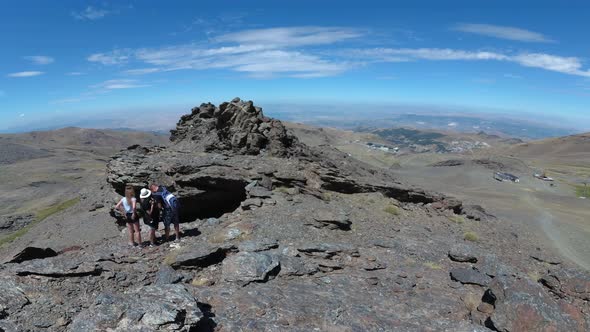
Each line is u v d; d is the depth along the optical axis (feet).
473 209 151.94
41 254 63.52
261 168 105.81
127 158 115.03
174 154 120.26
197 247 57.82
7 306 34.91
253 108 142.72
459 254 67.10
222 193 101.14
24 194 526.98
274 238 66.80
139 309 31.37
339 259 60.95
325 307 41.34
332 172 115.24
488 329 37.65
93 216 189.06
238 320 37.06
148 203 61.00
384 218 95.61
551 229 246.68
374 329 36.94
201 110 176.14
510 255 90.33
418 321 40.09
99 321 30.09
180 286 36.60
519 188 499.92
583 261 168.55
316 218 77.56
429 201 128.88
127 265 50.37
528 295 42.06
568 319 39.52
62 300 38.42
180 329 30.91
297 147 137.28
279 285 48.32
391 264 62.13
